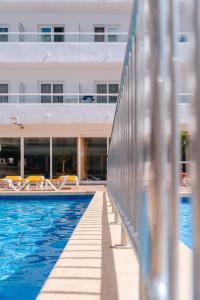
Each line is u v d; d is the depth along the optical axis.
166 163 1.60
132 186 3.04
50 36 25.20
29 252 6.42
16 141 23.52
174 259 1.46
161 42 1.58
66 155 23.42
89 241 5.37
